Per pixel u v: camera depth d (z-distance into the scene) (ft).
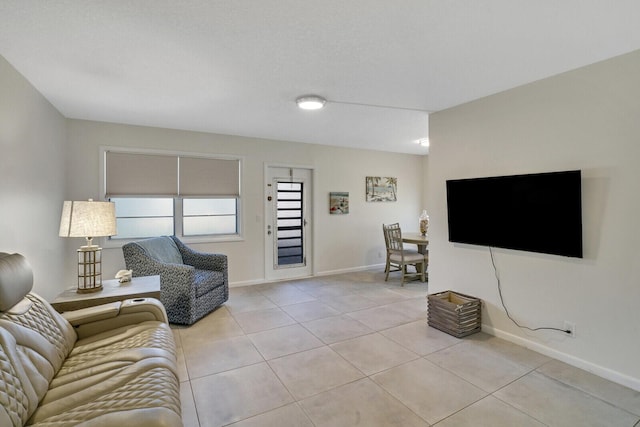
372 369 7.95
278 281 16.75
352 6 5.41
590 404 6.58
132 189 13.33
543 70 8.04
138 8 5.44
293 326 10.68
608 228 7.45
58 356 5.59
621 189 7.25
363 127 13.97
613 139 7.34
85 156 12.44
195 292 10.85
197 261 13.16
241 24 5.97
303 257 17.80
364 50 7.02
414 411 6.36
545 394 6.92
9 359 4.28
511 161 9.29
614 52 7.10
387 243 17.08
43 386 4.69
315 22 5.91
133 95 9.76
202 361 8.34
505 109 9.42
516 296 9.28
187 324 10.64
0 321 4.80
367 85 9.07
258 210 16.15
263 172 16.26
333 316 11.62
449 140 11.07
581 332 7.95
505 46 6.83
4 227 7.17
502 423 6.03
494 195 9.55
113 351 6.07
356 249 19.47
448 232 11.08
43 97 9.71
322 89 9.35
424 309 12.40
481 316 10.21
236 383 7.34
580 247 7.79
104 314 7.06
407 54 7.21
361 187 19.56
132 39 6.50
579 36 6.41
